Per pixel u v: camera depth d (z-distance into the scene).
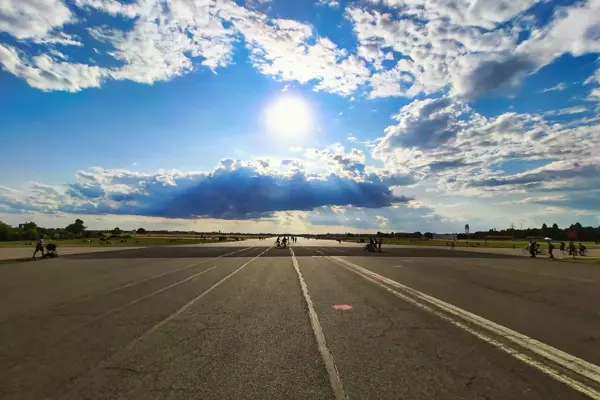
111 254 36.88
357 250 47.59
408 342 6.56
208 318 8.62
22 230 111.38
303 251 44.44
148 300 11.21
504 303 10.59
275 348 6.21
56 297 11.83
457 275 18.39
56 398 4.29
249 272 19.80
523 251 44.69
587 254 41.78
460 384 4.64
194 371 5.13
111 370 5.19
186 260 28.84
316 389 4.48
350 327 7.69
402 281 15.95
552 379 4.82
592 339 6.77
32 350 6.17
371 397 4.25
